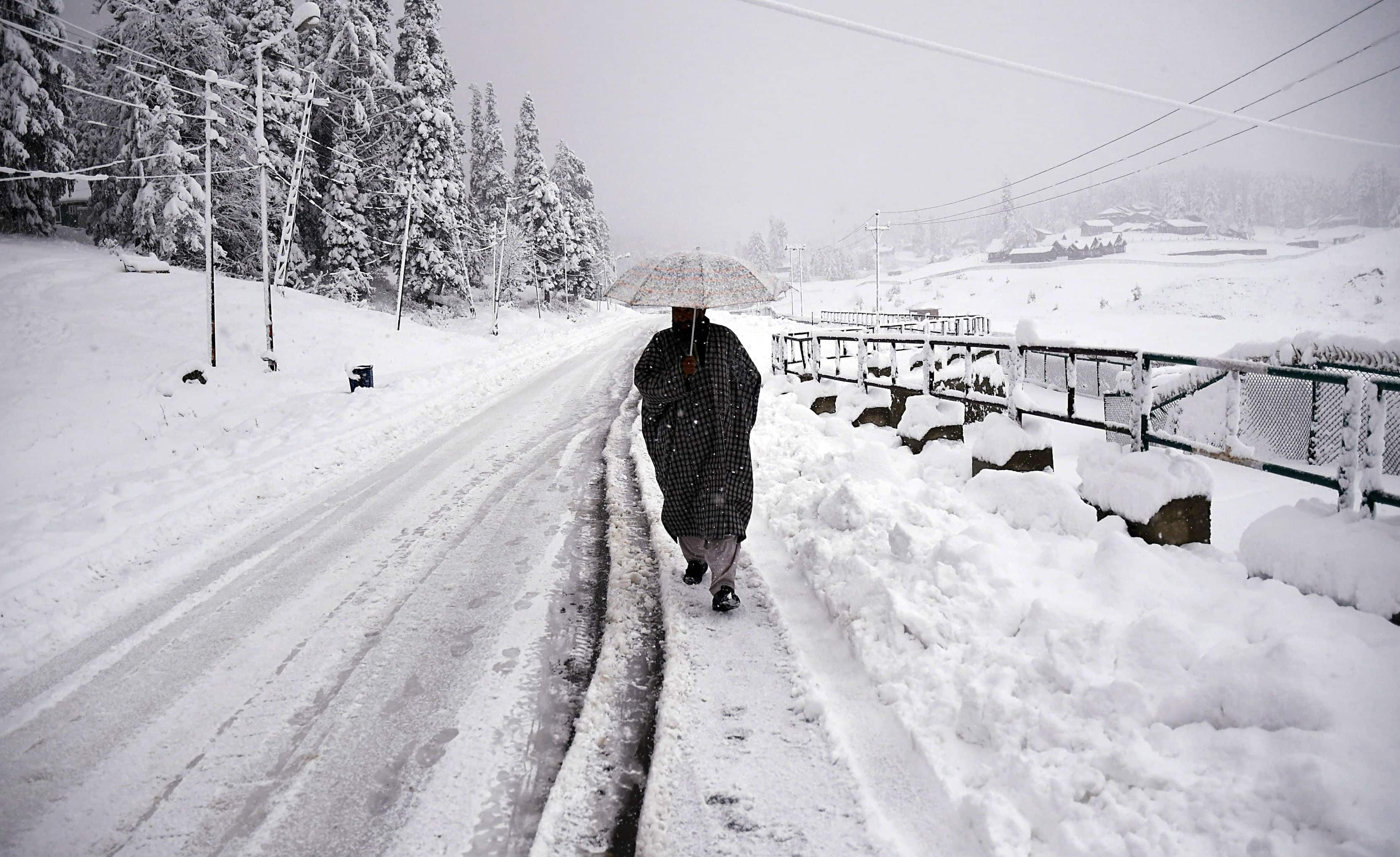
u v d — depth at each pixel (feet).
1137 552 11.96
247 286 90.99
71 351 56.39
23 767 9.46
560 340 102.42
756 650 11.78
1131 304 220.23
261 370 60.44
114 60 98.12
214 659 12.41
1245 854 6.44
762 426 29.09
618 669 11.43
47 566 17.44
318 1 119.03
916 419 24.84
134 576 16.70
